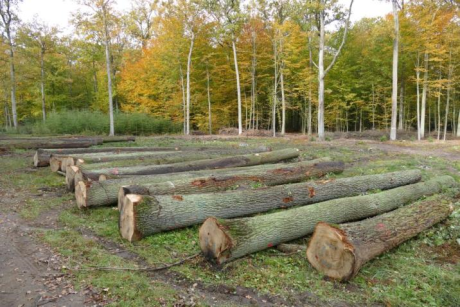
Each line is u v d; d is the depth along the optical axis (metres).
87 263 3.95
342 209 5.23
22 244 4.48
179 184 5.84
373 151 14.00
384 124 29.80
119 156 9.40
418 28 19.94
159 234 4.80
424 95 21.67
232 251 3.95
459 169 10.20
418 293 3.51
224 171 7.64
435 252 4.74
